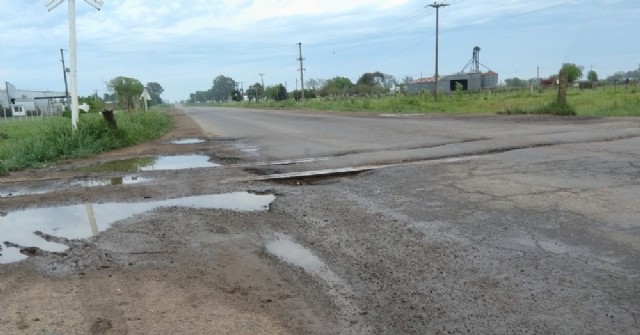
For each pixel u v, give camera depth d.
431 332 2.79
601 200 5.25
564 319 2.87
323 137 13.97
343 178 7.36
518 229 4.48
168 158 11.03
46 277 3.79
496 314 2.96
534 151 8.84
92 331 2.90
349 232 4.66
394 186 6.57
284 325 2.93
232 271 3.82
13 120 51.19
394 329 2.85
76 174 8.96
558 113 17.94
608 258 3.70
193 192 6.80
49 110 66.56
